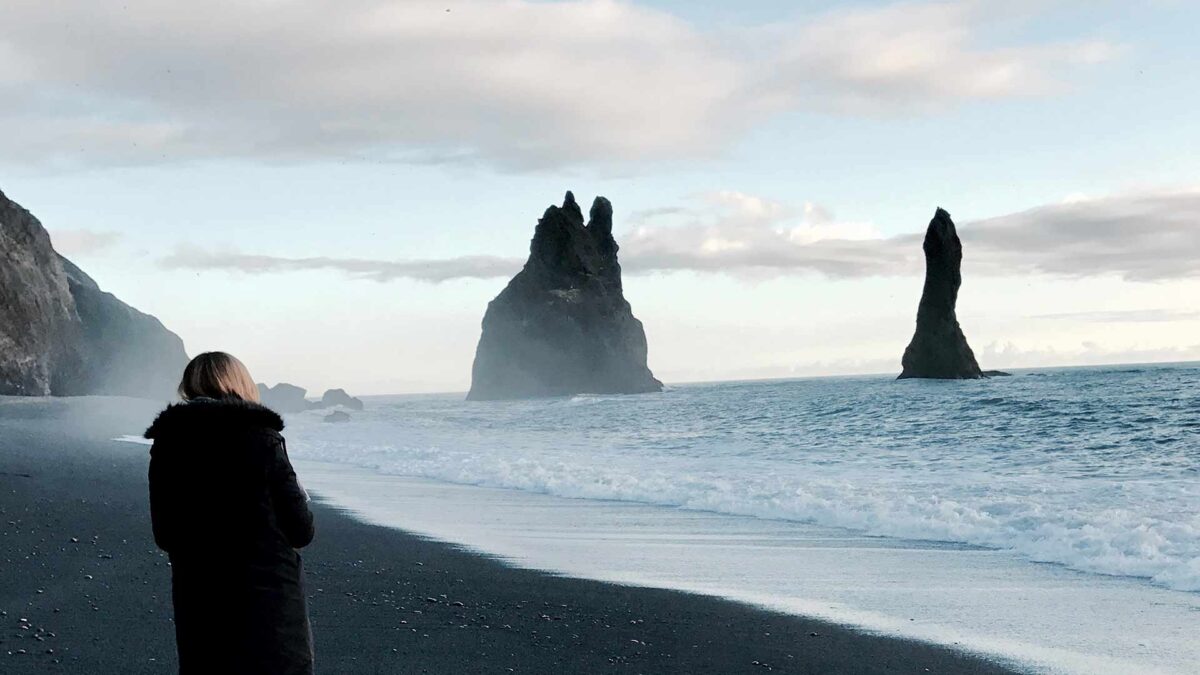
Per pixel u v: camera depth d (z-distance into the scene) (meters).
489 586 8.09
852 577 8.59
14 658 5.39
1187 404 30.41
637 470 18.52
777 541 10.59
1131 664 5.86
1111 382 58.47
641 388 143.38
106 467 15.37
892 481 15.46
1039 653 6.12
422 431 36.84
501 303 144.50
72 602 6.73
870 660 5.96
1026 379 78.69
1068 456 19.39
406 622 6.73
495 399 142.88
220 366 3.85
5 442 19.56
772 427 31.80
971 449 21.75
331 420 47.84
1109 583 8.19
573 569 8.93
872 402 42.50
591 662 5.82
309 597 7.53
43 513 10.55
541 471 17.92
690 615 7.10
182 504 3.54
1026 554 9.55
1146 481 14.57
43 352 43.34
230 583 3.49
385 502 14.23
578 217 149.50
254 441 3.57
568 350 139.25
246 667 3.45
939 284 102.56
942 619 7.02
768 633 6.62
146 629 6.04
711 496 13.97
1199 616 6.98
